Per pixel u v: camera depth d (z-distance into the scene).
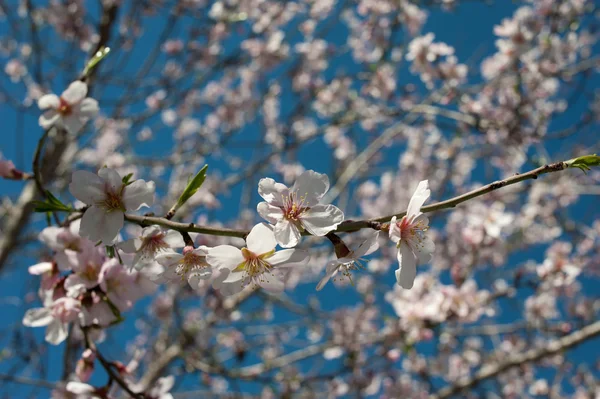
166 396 2.53
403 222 1.94
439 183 8.11
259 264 1.91
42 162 5.68
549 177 8.32
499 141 6.43
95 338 2.54
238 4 7.22
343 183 7.12
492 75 6.62
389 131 7.38
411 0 6.97
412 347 5.62
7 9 6.49
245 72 8.23
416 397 6.38
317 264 8.27
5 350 6.06
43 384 4.62
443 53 6.08
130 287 2.22
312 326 8.01
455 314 5.13
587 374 7.50
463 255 7.03
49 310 2.29
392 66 7.18
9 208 6.31
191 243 1.92
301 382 6.40
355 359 6.22
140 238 1.99
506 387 7.15
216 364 6.41
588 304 6.70
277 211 1.90
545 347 5.60
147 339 8.38
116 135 7.94
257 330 7.32
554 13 6.28
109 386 2.46
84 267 2.18
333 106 7.82
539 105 6.69
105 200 1.98
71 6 6.49
